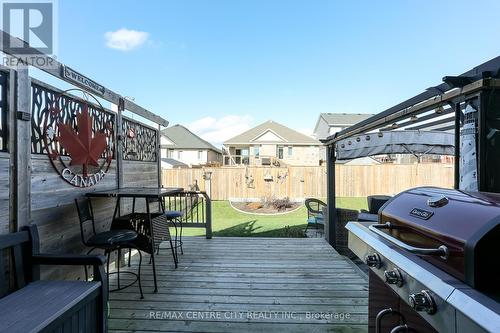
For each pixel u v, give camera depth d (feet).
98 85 9.69
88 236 9.64
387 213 4.97
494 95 5.45
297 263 12.13
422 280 3.21
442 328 2.87
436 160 50.44
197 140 83.35
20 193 6.46
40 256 6.31
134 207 12.29
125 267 11.60
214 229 20.43
